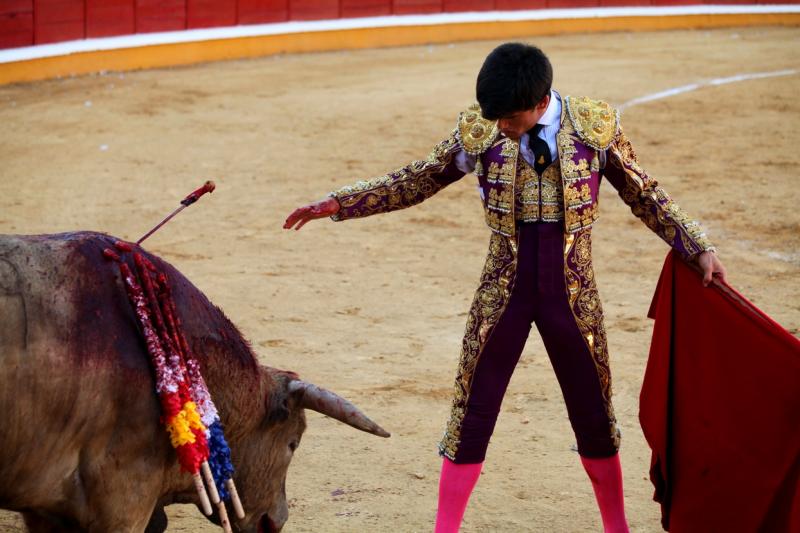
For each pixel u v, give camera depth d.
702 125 28.31
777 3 55.50
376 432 7.23
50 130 26.50
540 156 7.21
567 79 35.56
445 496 7.84
